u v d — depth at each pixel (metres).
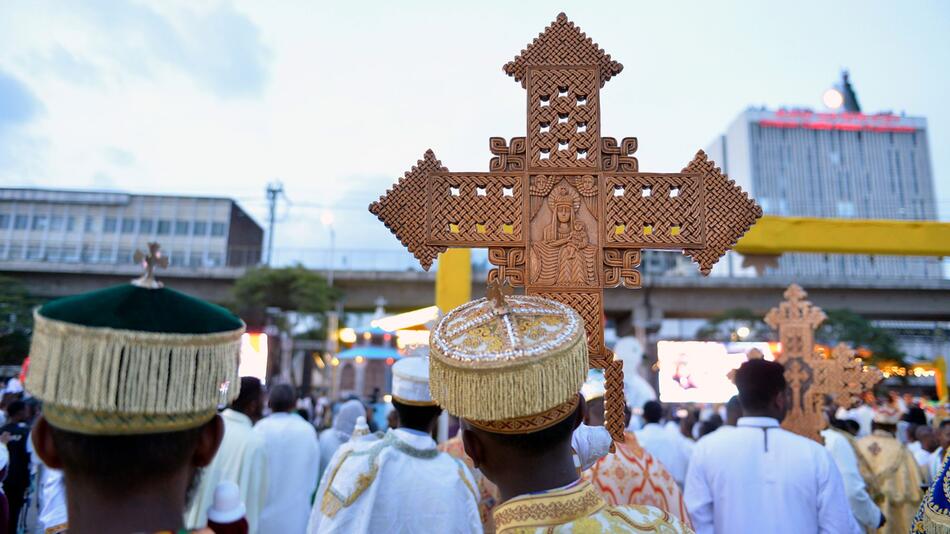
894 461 5.66
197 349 1.14
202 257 48.19
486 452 1.49
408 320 7.63
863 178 108.50
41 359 1.06
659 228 2.31
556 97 2.41
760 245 7.02
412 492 2.71
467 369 1.37
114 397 1.04
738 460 3.29
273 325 29.27
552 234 2.30
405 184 2.32
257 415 5.15
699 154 2.37
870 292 33.94
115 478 1.09
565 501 1.40
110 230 48.62
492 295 1.51
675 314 37.41
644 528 1.45
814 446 3.24
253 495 4.26
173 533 1.12
